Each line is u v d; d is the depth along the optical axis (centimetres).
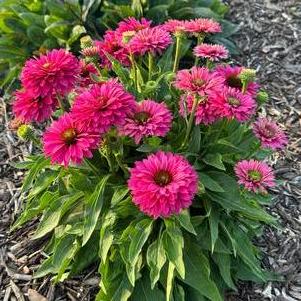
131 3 93
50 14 90
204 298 54
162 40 54
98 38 88
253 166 49
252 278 58
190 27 58
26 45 90
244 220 56
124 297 52
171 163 44
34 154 75
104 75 60
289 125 81
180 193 42
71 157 43
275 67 92
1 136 79
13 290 58
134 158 55
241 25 100
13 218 66
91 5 88
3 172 73
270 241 64
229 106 48
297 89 88
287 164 75
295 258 62
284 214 68
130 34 56
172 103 57
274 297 58
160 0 93
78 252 56
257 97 55
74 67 48
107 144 49
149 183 42
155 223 53
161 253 50
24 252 62
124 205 51
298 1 106
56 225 54
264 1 106
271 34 98
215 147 55
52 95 48
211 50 56
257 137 52
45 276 59
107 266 53
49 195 56
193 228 48
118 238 52
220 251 53
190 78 49
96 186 52
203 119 50
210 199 54
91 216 50
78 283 58
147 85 57
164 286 52
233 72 55
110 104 44
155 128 45
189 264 52
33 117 48
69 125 45
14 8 90
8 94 86
